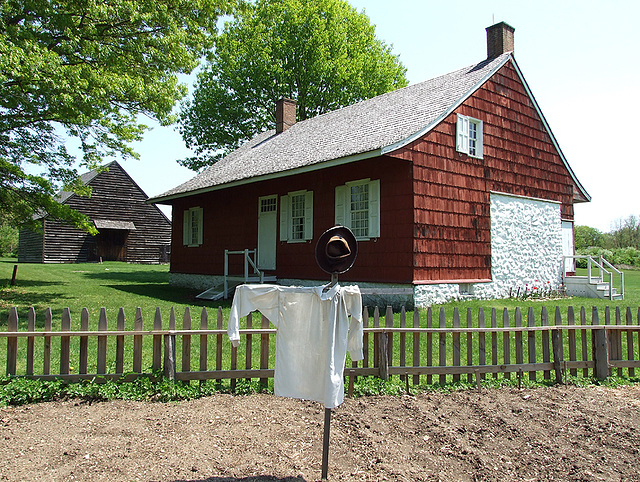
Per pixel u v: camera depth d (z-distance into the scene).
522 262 15.58
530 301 13.81
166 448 4.06
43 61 10.62
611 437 4.48
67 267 29.97
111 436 4.30
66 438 4.24
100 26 12.88
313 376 3.80
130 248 38.66
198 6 13.98
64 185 16.97
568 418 4.94
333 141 15.38
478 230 14.15
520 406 5.27
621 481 3.70
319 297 3.78
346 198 14.15
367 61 33.56
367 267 13.42
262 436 4.36
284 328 3.92
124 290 17.92
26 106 11.46
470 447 4.24
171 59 13.57
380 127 14.52
